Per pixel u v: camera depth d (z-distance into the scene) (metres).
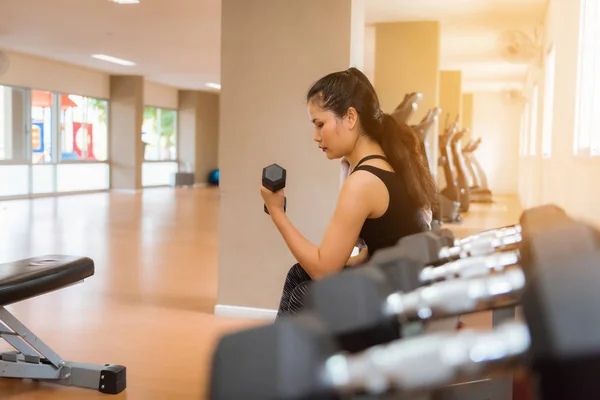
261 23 4.09
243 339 0.32
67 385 2.79
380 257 0.54
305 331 0.32
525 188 12.64
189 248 6.75
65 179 14.23
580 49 4.58
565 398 0.30
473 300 0.43
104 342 3.46
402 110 5.13
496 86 17.77
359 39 4.57
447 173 9.23
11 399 2.65
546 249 0.37
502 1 7.44
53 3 7.70
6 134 12.43
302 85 4.04
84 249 6.53
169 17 8.34
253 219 4.13
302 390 0.30
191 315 4.10
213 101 20.08
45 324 3.80
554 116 6.21
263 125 4.11
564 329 0.30
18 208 10.83
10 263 2.81
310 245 1.65
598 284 0.30
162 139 18.59
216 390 0.31
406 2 7.59
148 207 11.64
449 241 0.70
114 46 10.97
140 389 2.78
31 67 12.74
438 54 8.76
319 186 4.05
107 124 15.59
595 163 3.53
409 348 0.35
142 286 4.89
